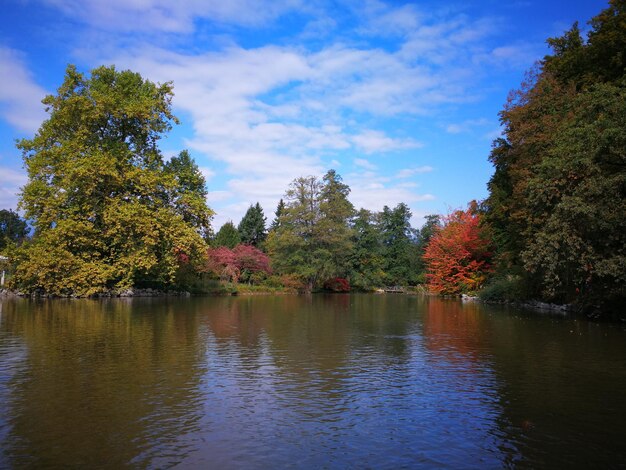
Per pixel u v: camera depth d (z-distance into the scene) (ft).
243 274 189.06
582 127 63.77
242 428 21.68
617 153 58.95
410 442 20.24
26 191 106.73
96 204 110.83
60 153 106.42
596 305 75.15
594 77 87.20
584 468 17.81
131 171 110.93
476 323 67.00
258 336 50.90
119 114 110.93
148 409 24.34
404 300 138.92
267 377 31.71
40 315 69.41
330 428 21.85
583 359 38.81
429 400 26.58
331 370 34.14
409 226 277.03
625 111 59.16
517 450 19.48
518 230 92.79
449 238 160.15
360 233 243.40
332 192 198.49
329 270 189.78
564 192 64.69
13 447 19.15
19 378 30.50
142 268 116.57
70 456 18.30
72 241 107.86
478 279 149.38
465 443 20.18
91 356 37.99
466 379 31.65
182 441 19.98
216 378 31.19
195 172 135.64
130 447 19.26
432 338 50.96
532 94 98.63
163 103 121.60
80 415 23.26
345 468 17.54
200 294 149.48
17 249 110.11
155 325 58.75
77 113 109.40
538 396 27.48
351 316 78.43
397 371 34.01
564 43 106.22
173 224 113.91
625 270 59.26
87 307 85.46
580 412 24.54
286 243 190.29
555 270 68.80
